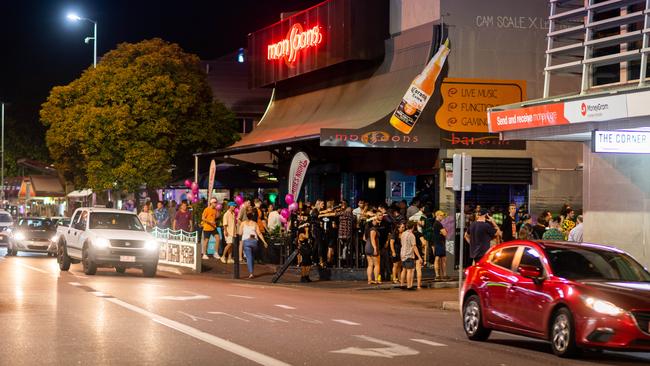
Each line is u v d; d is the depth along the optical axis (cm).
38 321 1541
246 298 2066
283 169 3775
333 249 2803
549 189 2900
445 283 2547
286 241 2988
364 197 3262
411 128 2770
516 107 2002
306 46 3559
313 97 3703
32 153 8362
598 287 1286
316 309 1870
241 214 3180
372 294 2364
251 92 5672
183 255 3136
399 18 3136
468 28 2848
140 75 4428
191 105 4497
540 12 2881
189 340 1334
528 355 1315
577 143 2917
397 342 1384
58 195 6644
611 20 1945
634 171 2083
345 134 2688
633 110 1680
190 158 4672
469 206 2853
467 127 2820
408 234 2450
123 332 1412
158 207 3684
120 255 2686
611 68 2125
